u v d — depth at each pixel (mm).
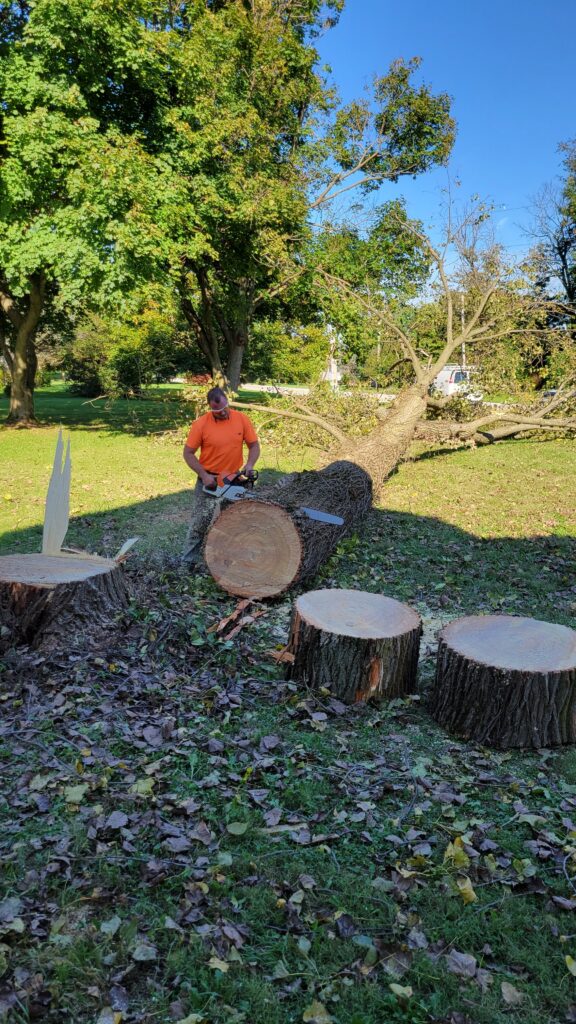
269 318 20844
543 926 2256
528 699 3324
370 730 3502
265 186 14781
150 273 12797
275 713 3641
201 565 5945
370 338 15320
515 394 14758
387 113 19297
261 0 15883
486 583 5926
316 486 6648
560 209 26891
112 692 3756
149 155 13414
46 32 12438
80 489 9445
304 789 2939
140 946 2092
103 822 2666
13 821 2676
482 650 3510
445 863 2508
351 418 13219
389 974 2049
